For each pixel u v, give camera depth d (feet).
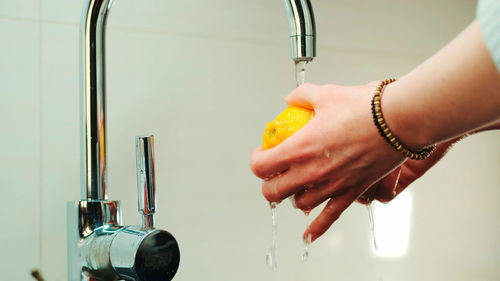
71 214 1.90
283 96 3.50
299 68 1.77
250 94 3.39
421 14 3.96
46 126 2.87
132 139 3.07
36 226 2.83
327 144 1.57
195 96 3.23
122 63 3.06
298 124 1.70
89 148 1.91
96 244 1.81
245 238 3.32
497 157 4.13
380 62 3.78
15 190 2.79
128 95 3.07
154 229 1.73
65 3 2.94
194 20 3.25
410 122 1.47
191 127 3.22
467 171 4.01
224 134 3.30
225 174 3.29
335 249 3.57
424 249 3.83
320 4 3.58
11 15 2.81
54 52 2.91
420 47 3.94
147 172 1.79
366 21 3.75
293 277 3.43
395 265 3.73
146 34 3.12
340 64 3.64
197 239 3.19
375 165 1.59
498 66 1.11
